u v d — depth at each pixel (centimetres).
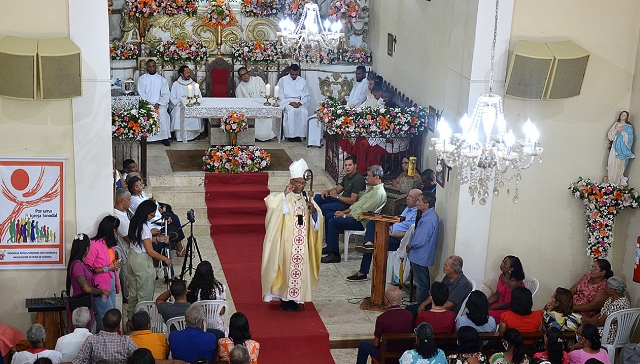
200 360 732
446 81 1067
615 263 985
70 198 867
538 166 962
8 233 862
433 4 1198
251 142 1436
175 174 1315
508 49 915
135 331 750
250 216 1283
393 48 1440
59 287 888
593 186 948
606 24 929
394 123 1233
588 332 766
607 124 959
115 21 1564
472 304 816
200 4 1608
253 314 990
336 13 1595
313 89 1623
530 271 996
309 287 990
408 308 937
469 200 951
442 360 723
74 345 749
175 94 1552
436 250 1029
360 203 1130
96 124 853
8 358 805
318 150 1548
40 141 846
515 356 724
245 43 1609
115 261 874
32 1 815
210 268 857
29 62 792
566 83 898
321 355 929
